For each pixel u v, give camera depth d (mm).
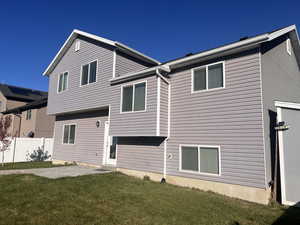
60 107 13781
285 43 9008
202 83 8039
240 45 6938
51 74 15227
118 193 6406
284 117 6449
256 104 6562
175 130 8602
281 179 6215
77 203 5336
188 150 8125
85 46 12703
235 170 6777
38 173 9367
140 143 9781
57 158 14734
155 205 5445
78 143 13359
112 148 11438
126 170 10133
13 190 6270
